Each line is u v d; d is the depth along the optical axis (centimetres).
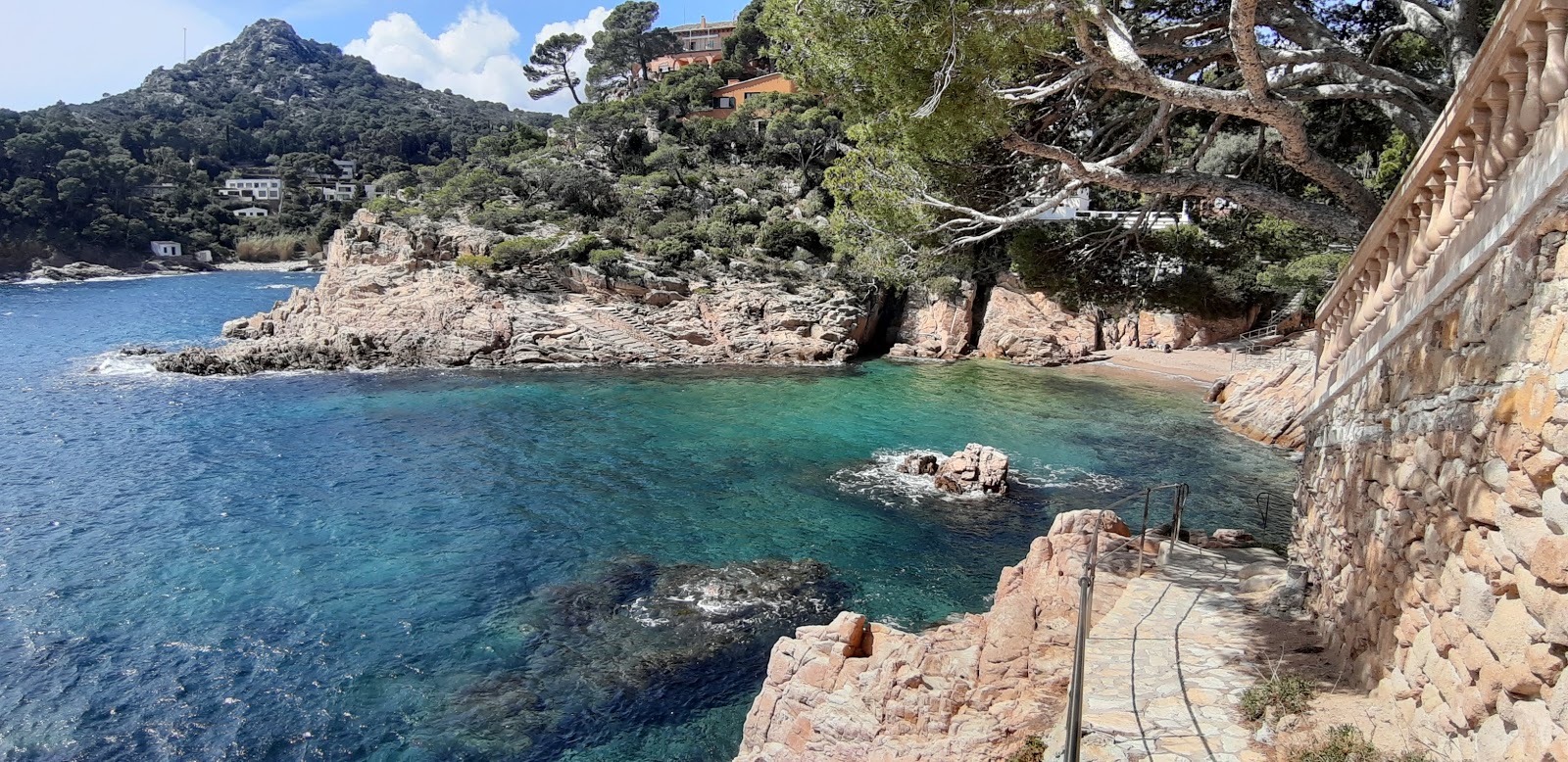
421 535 2598
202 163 18038
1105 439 3875
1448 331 720
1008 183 1989
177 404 4381
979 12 1332
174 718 1662
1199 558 1470
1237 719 873
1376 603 866
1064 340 6244
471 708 1695
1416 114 1508
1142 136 1577
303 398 4569
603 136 9506
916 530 2653
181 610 2095
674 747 1584
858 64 1438
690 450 3606
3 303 8856
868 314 6394
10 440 3634
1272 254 2280
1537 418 529
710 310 6147
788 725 1300
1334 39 1612
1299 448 3706
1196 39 1919
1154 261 2169
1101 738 858
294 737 1612
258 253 14850
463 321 5769
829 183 2066
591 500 2936
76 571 2319
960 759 1023
